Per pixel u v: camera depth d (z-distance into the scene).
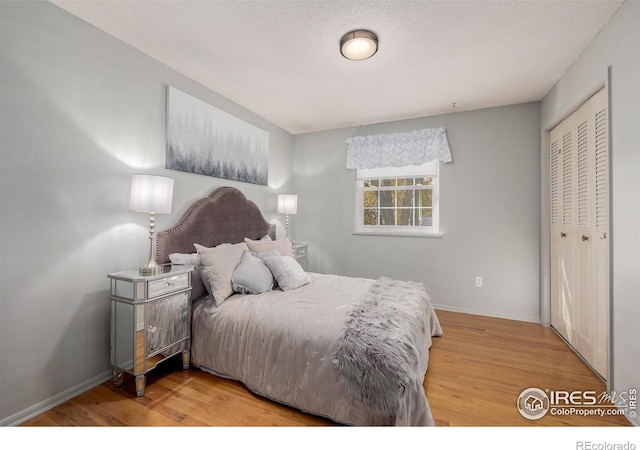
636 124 1.67
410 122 3.88
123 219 2.21
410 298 2.29
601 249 2.15
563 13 1.87
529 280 3.34
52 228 1.81
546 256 3.18
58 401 1.82
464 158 3.61
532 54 2.35
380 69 2.60
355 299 2.29
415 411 1.47
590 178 2.31
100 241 2.06
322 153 4.42
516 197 3.38
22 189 1.68
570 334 2.67
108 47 2.11
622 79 1.79
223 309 2.18
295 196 3.94
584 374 2.19
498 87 2.95
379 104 3.41
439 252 3.74
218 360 2.11
